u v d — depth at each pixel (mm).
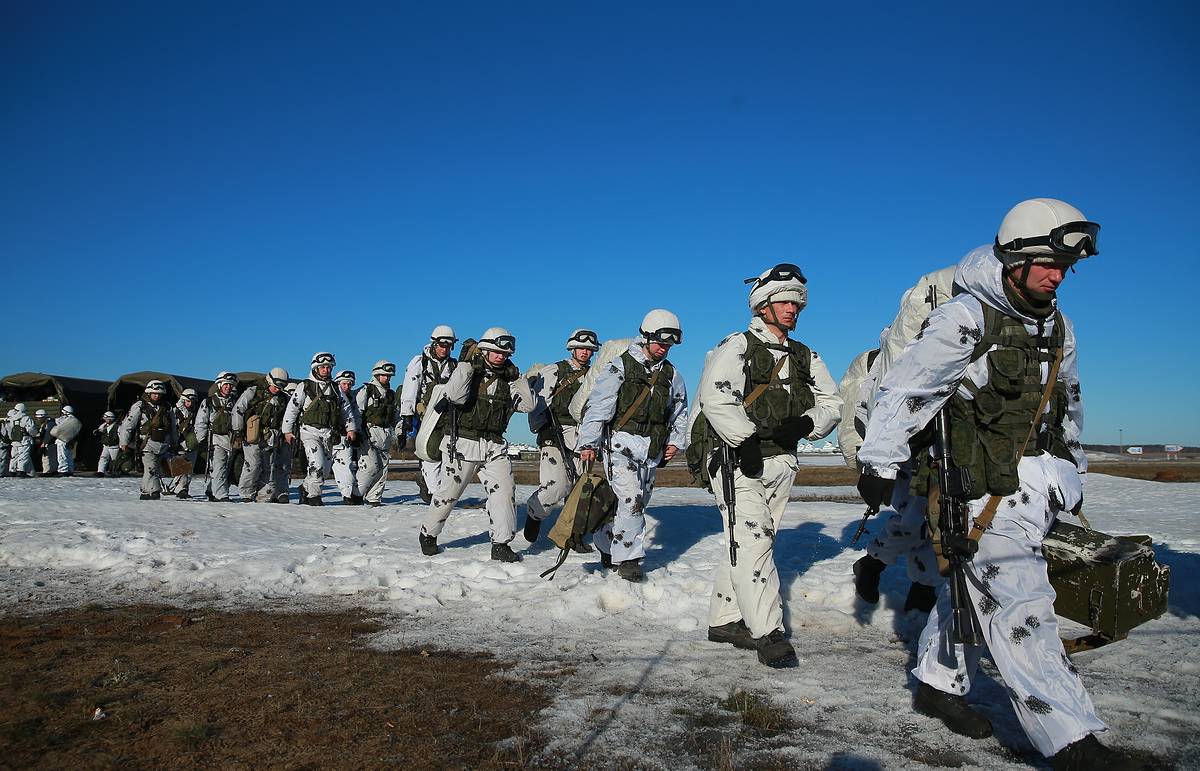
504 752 3555
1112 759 3146
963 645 3822
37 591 7227
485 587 7008
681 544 8852
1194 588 6270
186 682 4547
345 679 4609
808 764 3428
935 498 3719
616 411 7020
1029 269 3379
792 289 5148
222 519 11227
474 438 8078
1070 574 3742
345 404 14680
